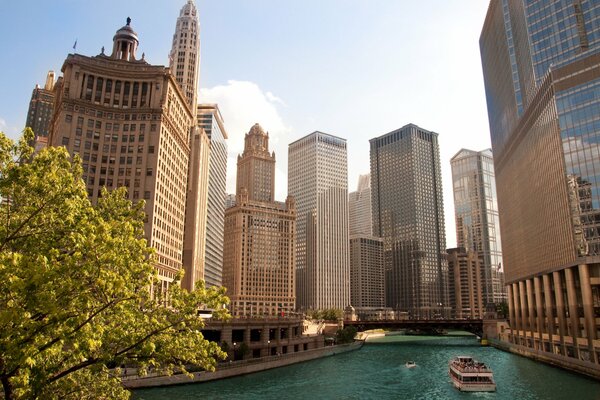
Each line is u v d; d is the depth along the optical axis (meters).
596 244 98.62
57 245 23.94
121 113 124.56
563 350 108.56
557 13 132.25
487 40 190.00
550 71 115.88
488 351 154.12
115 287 21.55
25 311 19.72
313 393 76.38
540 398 70.56
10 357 19.70
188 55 195.75
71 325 20.31
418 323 195.88
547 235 119.69
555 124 112.88
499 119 176.62
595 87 105.81
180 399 66.56
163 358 24.94
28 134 25.98
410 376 97.12
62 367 24.73
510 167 161.00
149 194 120.06
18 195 24.09
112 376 31.11
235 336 110.31
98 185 119.12
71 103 120.69
